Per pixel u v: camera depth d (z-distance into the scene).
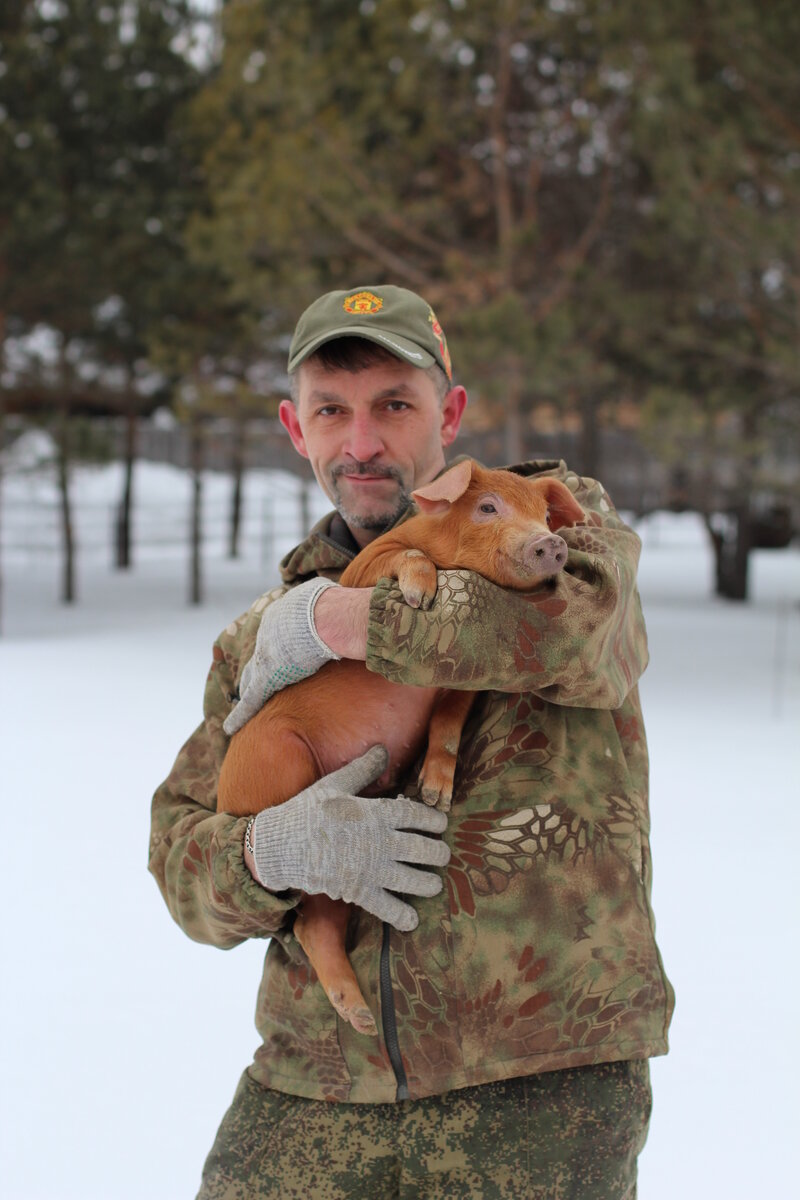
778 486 12.80
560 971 1.60
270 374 18.00
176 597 20.17
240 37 14.05
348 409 1.87
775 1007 4.04
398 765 1.72
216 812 1.92
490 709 1.69
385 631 1.50
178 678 11.61
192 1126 3.36
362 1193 1.65
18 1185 3.04
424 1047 1.59
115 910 5.09
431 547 1.58
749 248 10.88
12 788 7.07
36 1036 3.93
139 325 17.81
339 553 1.91
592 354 12.38
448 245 12.84
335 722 1.69
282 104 12.18
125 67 16.83
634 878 1.66
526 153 13.09
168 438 37.69
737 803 6.66
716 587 20.44
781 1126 3.32
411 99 11.91
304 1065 1.69
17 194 14.71
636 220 13.30
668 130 10.63
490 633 1.47
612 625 1.53
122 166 17.09
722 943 4.59
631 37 11.03
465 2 11.46
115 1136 3.31
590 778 1.67
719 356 13.09
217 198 13.29
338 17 13.01
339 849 1.54
